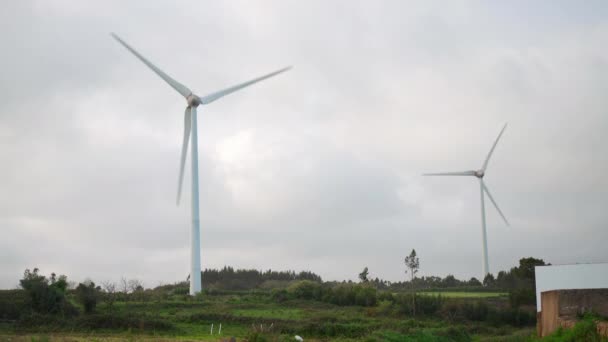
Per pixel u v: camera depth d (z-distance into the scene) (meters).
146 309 81.00
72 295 86.25
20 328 61.84
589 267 49.41
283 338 54.38
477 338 69.69
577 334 35.25
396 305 91.56
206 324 70.81
